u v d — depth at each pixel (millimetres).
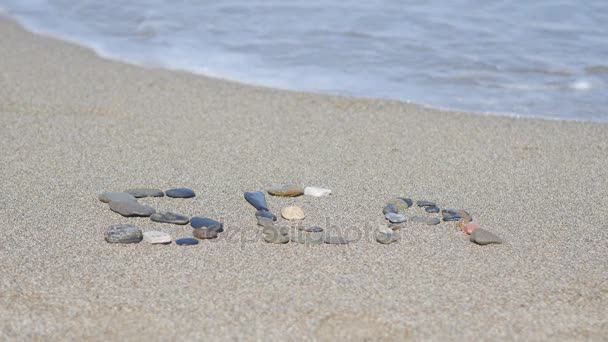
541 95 8078
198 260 4473
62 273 4289
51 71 8570
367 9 11008
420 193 5605
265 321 3859
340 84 8336
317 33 10039
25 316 3865
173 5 11414
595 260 4602
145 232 4746
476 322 3898
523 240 4863
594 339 3789
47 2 11836
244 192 5512
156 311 3930
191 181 5711
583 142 6777
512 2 11336
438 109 7594
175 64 8984
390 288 4199
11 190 5457
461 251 4676
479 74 8664
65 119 7043
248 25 10422
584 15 10734
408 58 9148
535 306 4059
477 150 6531
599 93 8148
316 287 4188
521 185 5801
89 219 5012
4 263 4387
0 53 9242
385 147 6555
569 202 5496
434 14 10773
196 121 7102
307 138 6727
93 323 3820
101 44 9766
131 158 6141
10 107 7320
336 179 5824
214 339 3711
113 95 7805
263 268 4391
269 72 8719
